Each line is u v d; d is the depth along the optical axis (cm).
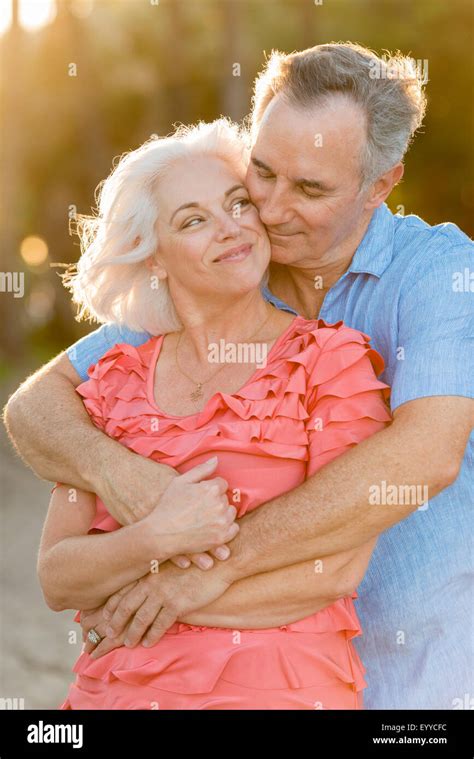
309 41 1712
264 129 223
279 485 211
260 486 211
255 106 238
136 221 225
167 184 222
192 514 204
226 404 215
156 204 224
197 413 223
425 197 1952
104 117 1847
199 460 214
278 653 205
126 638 213
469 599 234
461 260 227
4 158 1811
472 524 235
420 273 229
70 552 218
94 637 220
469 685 232
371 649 239
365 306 239
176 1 1742
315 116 220
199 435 217
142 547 206
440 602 233
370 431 211
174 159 223
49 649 571
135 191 224
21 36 1773
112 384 236
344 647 214
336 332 216
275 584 205
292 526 201
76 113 1798
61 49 1781
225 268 220
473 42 1806
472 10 1800
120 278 234
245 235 223
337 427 210
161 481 211
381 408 213
